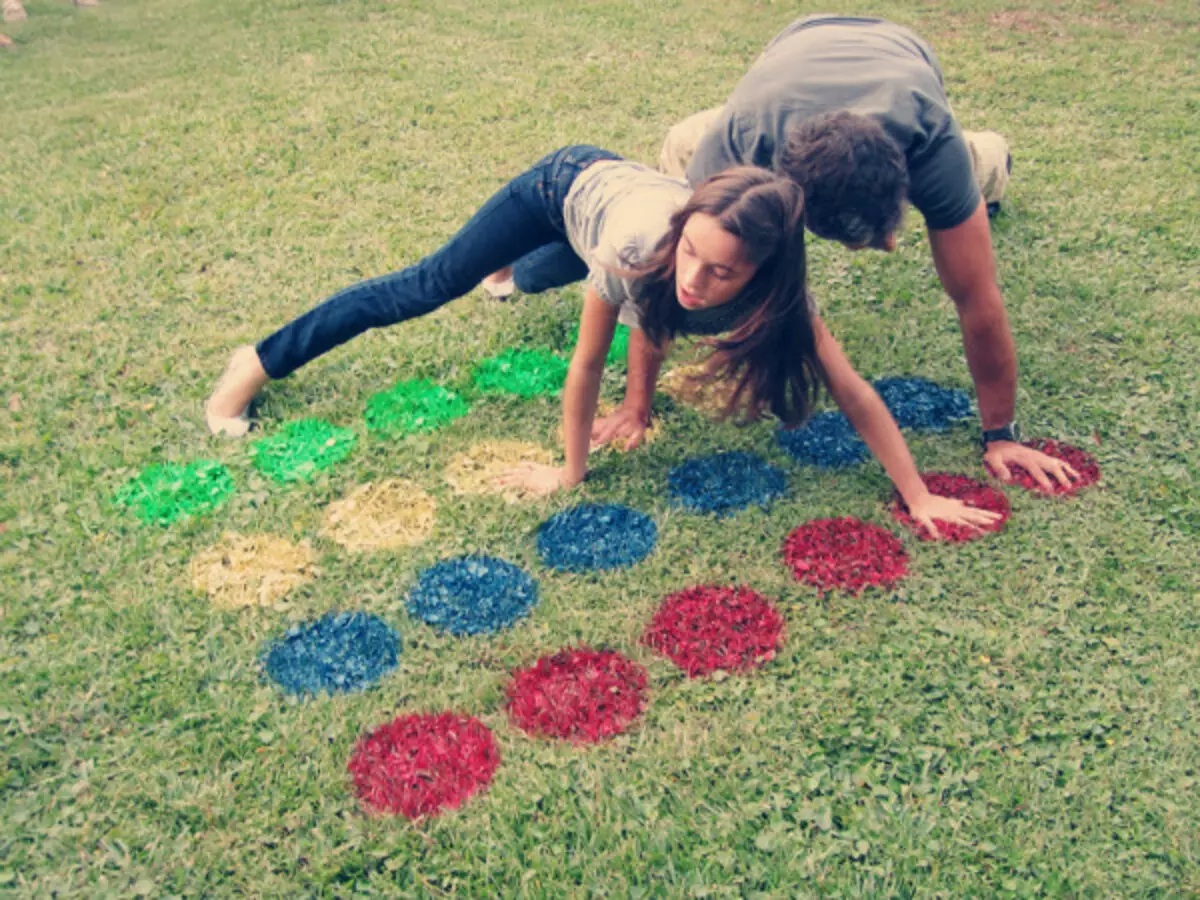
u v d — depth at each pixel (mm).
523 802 2604
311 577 3291
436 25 8633
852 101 2854
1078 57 7445
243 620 3127
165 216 5504
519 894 2420
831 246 5082
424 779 2670
